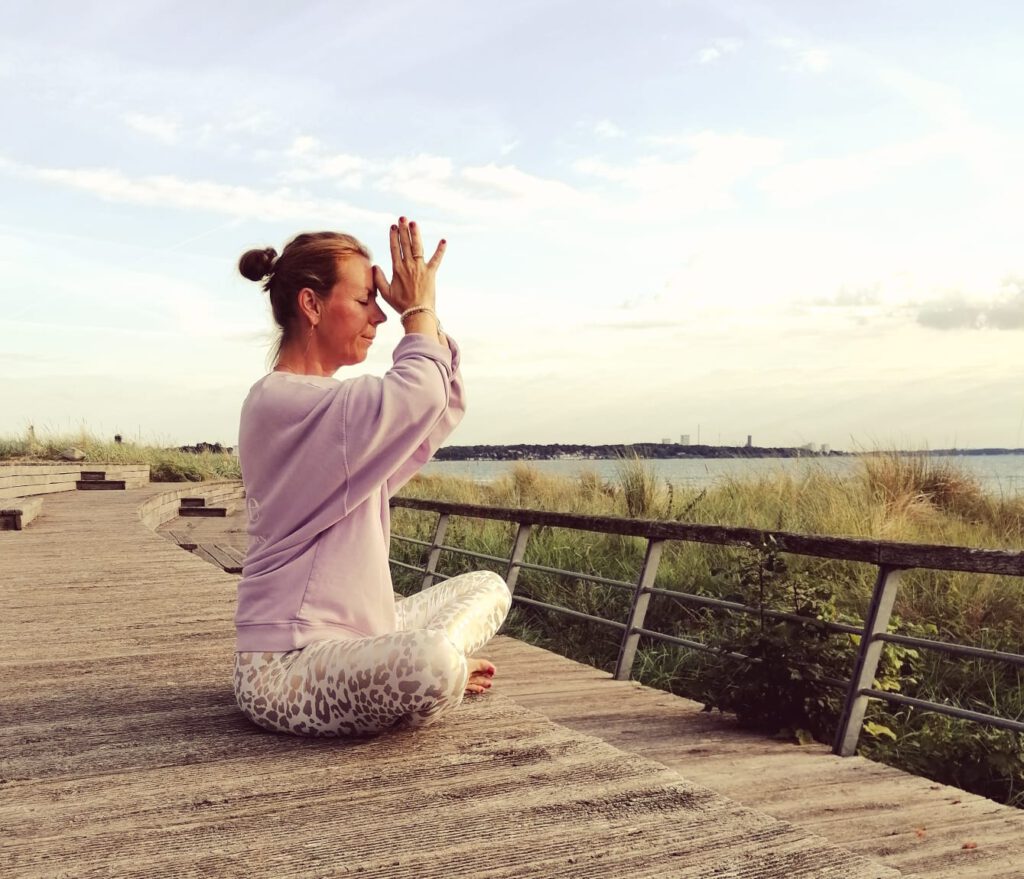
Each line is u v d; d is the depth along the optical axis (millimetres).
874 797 3729
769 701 4660
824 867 1584
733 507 11406
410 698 2160
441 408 2289
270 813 1861
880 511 10102
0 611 4832
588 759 2158
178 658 3539
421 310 2398
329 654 2250
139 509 12906
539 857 1630
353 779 2045
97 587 5730
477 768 2105
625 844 1680
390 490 2504
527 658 6406
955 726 5184
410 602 2686
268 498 2322
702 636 6930
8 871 1620
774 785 3865
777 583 4977
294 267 2371
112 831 1791
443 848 1676
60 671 3338
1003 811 3572
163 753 2266
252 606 2373
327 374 2482
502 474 16844
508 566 7215
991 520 10977
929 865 3045
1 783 2080
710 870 1568
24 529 10047
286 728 2357
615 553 9656
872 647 4387
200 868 1617
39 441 23484
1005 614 6973
